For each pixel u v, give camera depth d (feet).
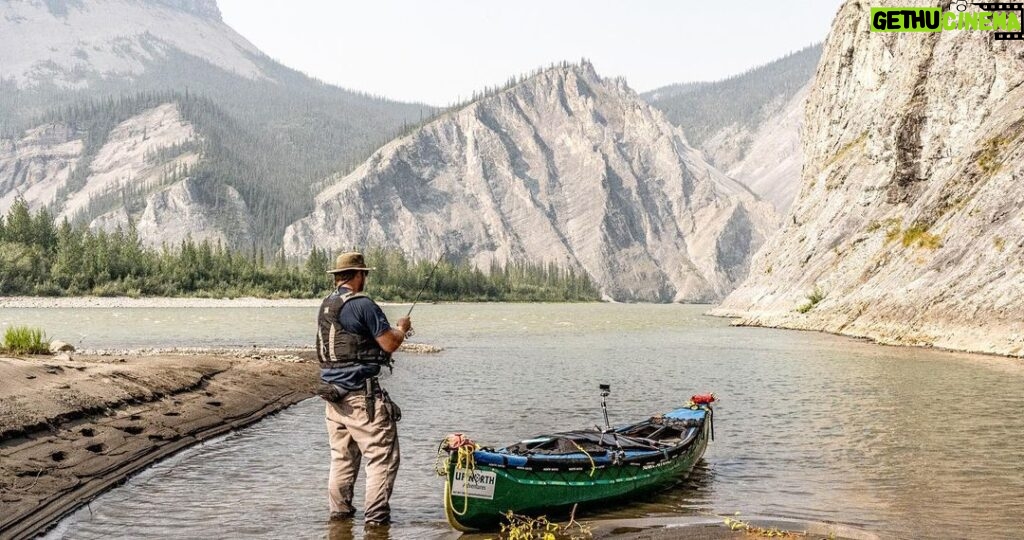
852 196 276.82
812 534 39.40
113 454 50.75
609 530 40.19
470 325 294.87
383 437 39.22
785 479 51.70
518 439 63.77
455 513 38.09
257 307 516.32
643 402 88.48
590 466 43.09
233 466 52.49
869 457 58.29
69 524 38.96
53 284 488.85
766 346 180.04
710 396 61.41
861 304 215.92
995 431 69.26
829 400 89.76
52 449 47.32
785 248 322.75
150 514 40.98
